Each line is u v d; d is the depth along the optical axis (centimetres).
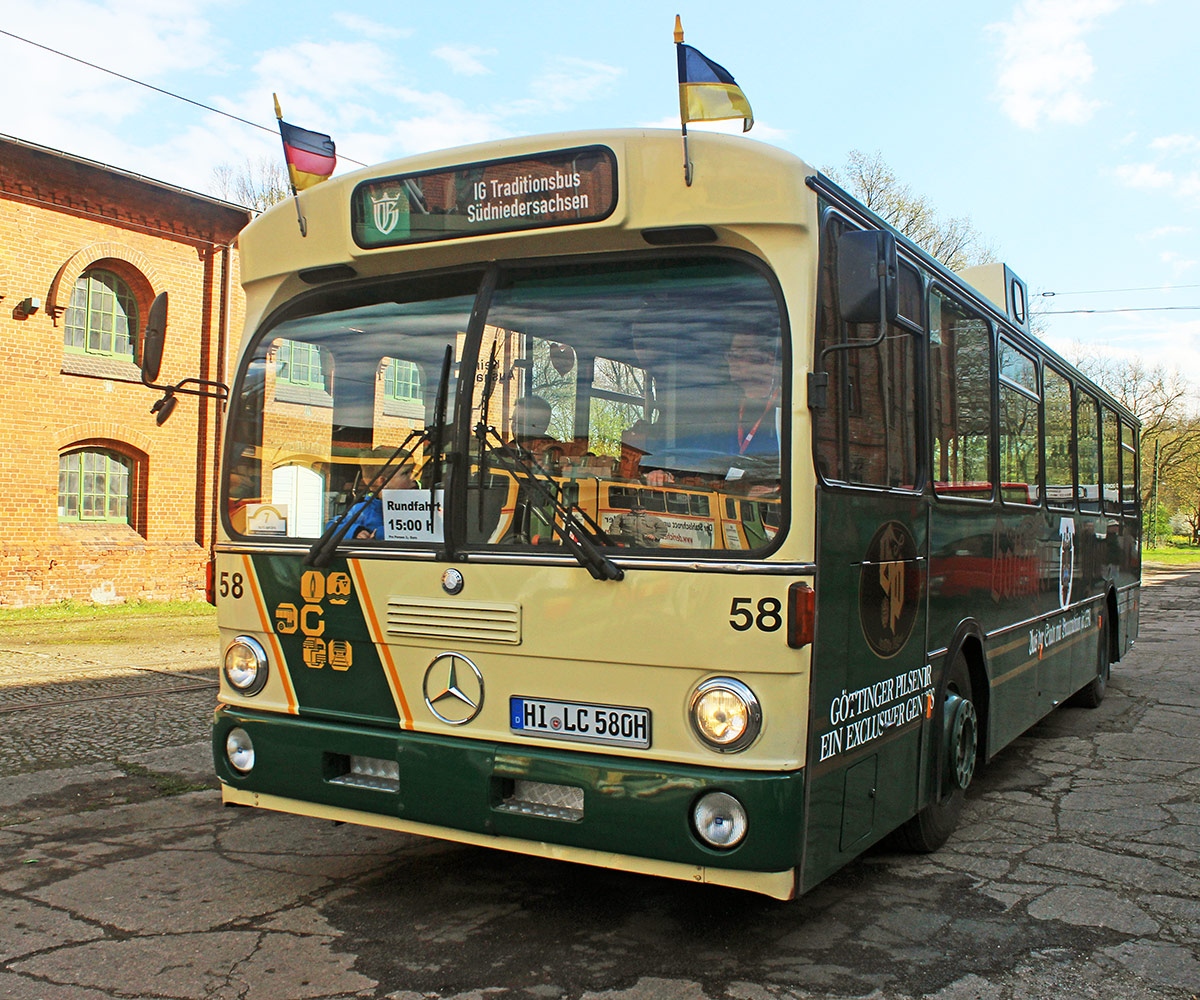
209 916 460
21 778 698
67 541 1781
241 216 2008
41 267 1739
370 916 460
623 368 414
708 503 394
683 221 403
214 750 488
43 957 416
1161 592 2884
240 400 500
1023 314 860
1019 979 406
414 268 461
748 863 372
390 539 445
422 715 436
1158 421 6462
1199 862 551
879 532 453
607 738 398
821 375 389
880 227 479
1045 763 793
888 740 466
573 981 396
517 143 427
